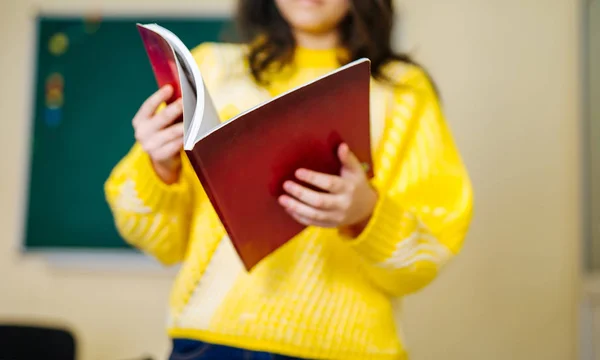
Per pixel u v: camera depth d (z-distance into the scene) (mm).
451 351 1935
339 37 998
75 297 2123
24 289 2143
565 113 1973
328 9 922
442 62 2025
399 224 781
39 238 2152
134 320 2100
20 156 2197
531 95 1993
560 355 1896
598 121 1693
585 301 1768
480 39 2027
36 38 2229
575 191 1920
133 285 2117
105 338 2096
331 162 724
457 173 884
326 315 797
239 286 811
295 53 965
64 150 2182
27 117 2203
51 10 2236
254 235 734
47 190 2170
